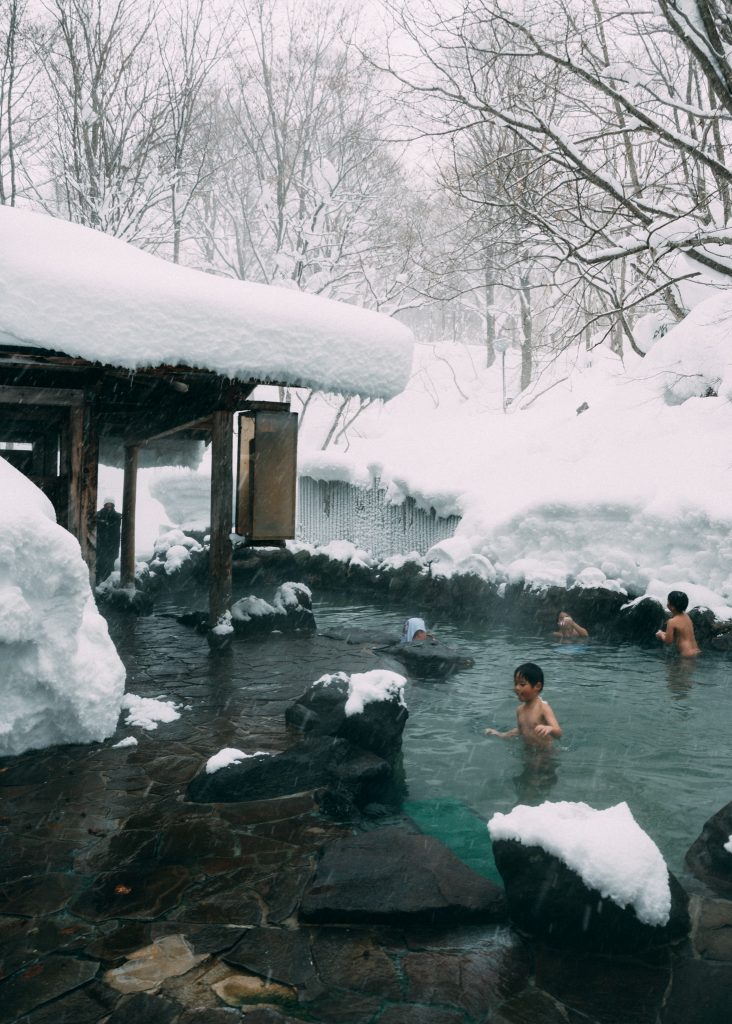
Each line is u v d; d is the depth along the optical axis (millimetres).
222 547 8711
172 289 6887
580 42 10055
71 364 6902
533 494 13406
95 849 3822
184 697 6703
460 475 15391
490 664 8906
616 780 5277
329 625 11680
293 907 3291
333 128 20406
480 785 5145
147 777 4793
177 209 17422
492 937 3113
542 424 17672
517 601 11781
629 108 9625
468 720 6656
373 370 7949
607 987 2766
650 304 17297
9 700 5035
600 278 11844
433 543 15250
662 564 11164
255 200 23141
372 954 2961
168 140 17125
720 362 14477
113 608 11422
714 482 11344
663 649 9688
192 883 3490
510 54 9945
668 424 14023
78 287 6395
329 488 17859
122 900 3330
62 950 2949
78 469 7457
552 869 3107
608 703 7234
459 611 12586
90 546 7531
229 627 8773
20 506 4945
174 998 2668
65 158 16031
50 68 15680
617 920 2977
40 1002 2639
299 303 7672
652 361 16234
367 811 4520
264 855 3779
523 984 2783
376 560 15703
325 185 19891
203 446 12891
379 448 20812
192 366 6973
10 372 7383
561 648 9852
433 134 10922
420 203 20375
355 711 5180
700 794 5031
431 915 3188
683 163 11867
